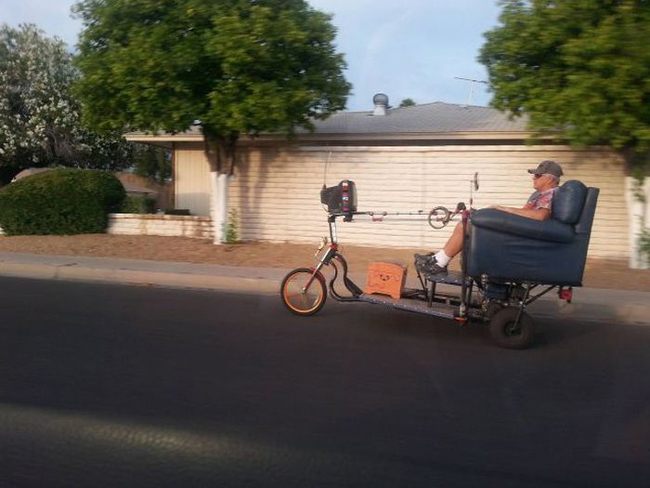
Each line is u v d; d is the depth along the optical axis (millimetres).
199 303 11758
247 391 7250
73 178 18578
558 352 9047
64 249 16641
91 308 11172
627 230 14812
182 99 14695
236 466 5527
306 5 15516
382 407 6879
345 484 5250
